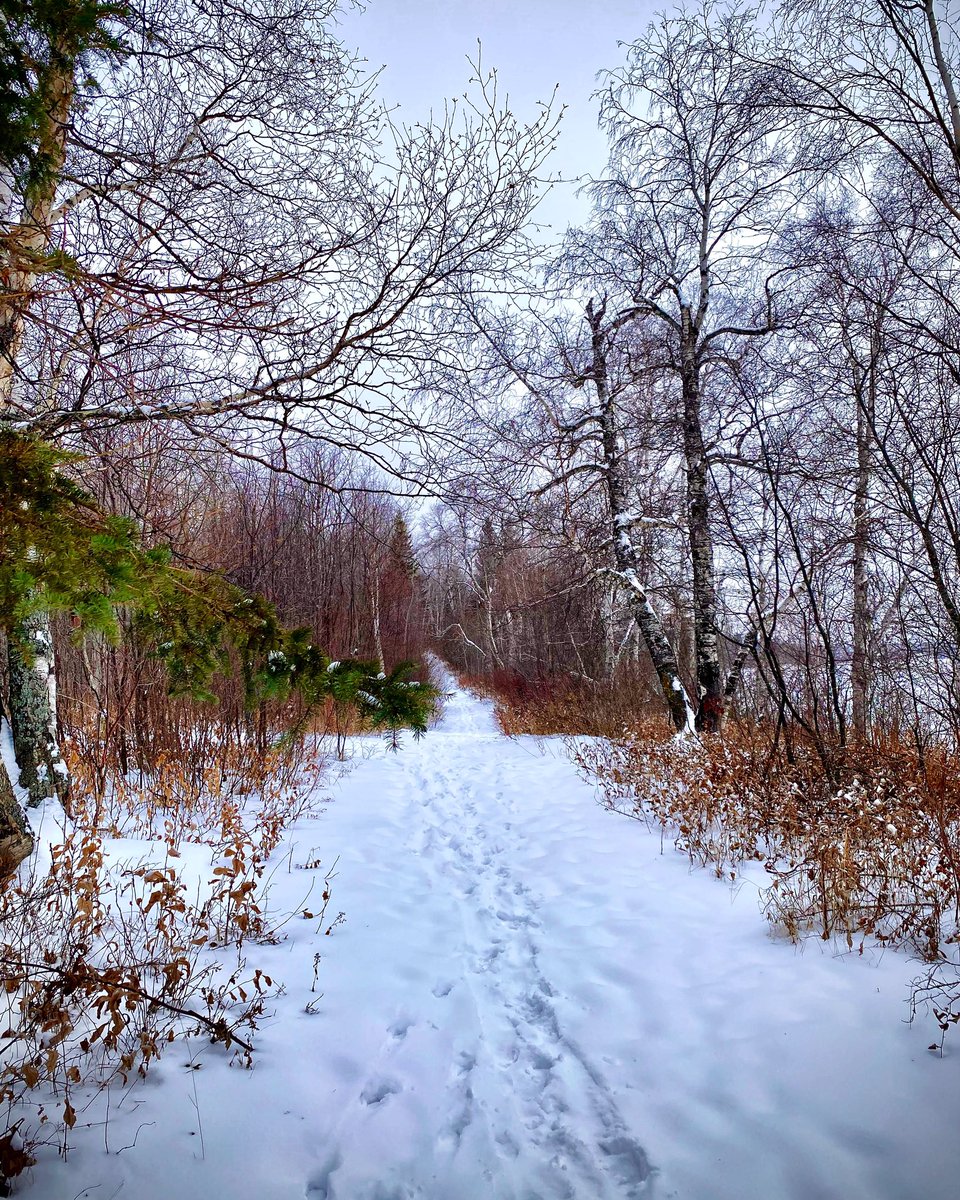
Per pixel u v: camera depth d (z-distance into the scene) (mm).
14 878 3539
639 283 9898
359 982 3604
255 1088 2680
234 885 4320
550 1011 3436
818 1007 3096
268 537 10984
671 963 3711
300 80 4059
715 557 10711
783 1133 2412
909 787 5168
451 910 4754
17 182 2307
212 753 7285
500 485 4133
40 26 1975
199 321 2680
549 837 6391
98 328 2896
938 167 6152
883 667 8219
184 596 2061
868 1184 2162
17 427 2762
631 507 10750
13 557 1583
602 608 14984
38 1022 2633
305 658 2287
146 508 5594
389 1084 2873
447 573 28422
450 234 3557
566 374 10094
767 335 9328
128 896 4039
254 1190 2209
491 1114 2689
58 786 4930
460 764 11367
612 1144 2508
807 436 8320
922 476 6121
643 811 6734
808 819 5152
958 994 3053
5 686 4820
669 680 9344
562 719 14617
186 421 3307
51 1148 2223
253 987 3402
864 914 3945
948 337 5695
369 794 8445
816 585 7930
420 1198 2275
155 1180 2162
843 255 6559
